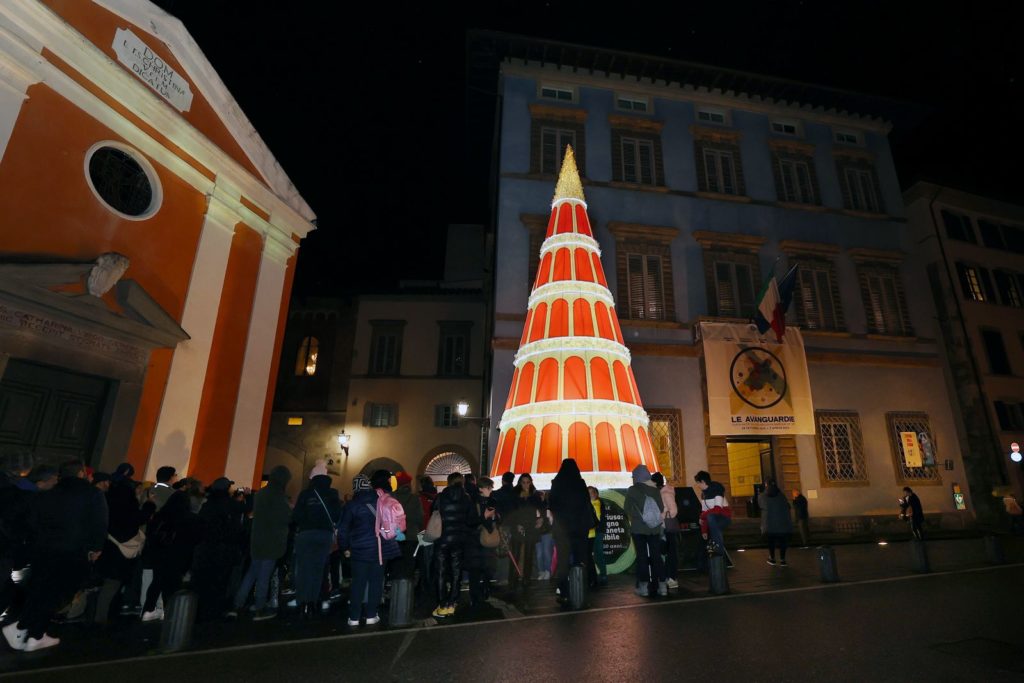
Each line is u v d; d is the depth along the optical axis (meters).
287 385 23.64
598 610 6.59
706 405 16.36
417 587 8.62
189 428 11.02
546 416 10.52
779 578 8.78
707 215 18.58
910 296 19.20
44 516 5.03
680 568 9.66
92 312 9.02
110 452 9.52
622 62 19.39
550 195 17.67
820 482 16.38
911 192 22.06
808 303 18.36
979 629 5.50
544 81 19.22
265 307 13.41
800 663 4.52
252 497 8.27
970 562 10.17
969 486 19.06
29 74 8.79
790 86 20.16
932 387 18.20
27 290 8.12
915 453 17.23
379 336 24.30
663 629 5.68
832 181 20.08
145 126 10.86
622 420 10.54
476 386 23.39
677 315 17.28
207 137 12.06
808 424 16.31
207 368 11.67
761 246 18.58
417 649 5.10
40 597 5.00
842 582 8.22
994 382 19.83
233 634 5.77
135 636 5.68
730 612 6.41
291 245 14.72
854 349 18.03
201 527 6.46
